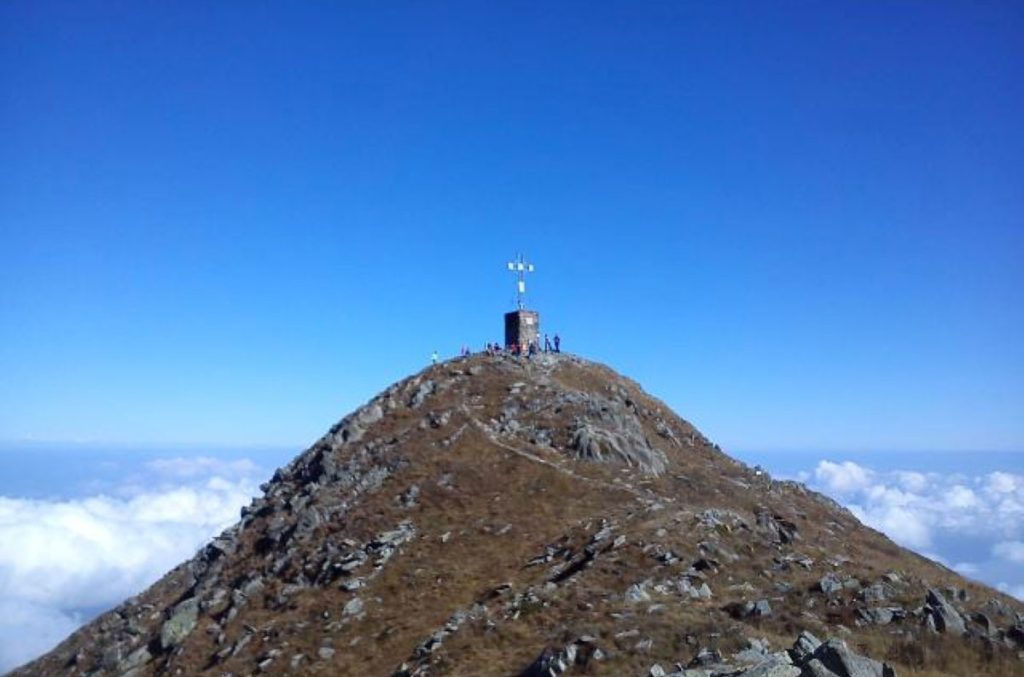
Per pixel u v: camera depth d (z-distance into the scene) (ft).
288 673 189.67
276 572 253.03
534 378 361.92
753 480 351.25
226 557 286.46
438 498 264.31
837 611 149.28
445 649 166.50
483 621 173.99
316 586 233.96
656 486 279.69
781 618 145.79
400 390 355.15
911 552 318.04
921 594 155.43
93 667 257.96
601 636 142.51
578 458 290.97
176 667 220.02
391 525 253.65
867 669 99.60
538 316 428.56
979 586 208.13
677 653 131.95
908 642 132.87
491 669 149.69
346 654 190.39
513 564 215.10
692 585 172.86
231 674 201.16
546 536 228.84
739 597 166.20
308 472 317.63
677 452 351.46
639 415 377.71
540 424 314.35
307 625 210.59
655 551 188.65
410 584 216.95
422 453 294.46
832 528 316.81
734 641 131.13
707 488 302.45
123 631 275.59
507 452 289.33
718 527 207.21
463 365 375.66
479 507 255.29
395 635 190.70
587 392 369.09
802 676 99.09
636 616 151.94
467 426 310.24
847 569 187.42
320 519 270.87
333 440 326.44
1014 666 126.82
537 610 172.24
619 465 293.23
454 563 223.10
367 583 222.69
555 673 134.62
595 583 179.32
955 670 125.29
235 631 226.17
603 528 217.56
